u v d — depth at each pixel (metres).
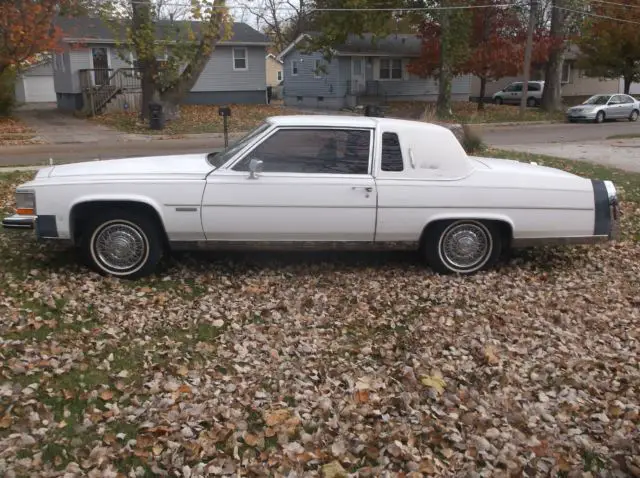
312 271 6.68
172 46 26.33
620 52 37.88
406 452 3.58
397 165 6.36
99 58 33.34
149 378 4.32
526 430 3.90
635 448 3.75
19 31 21.84
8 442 3.51
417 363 4.68
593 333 5.40
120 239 6.18
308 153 6.28
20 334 4.85
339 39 30.97
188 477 3.30
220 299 5.79
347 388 4.30
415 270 6.79
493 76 35.50
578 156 17.80
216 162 6.46
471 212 6.45
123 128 25.75
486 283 6.48
